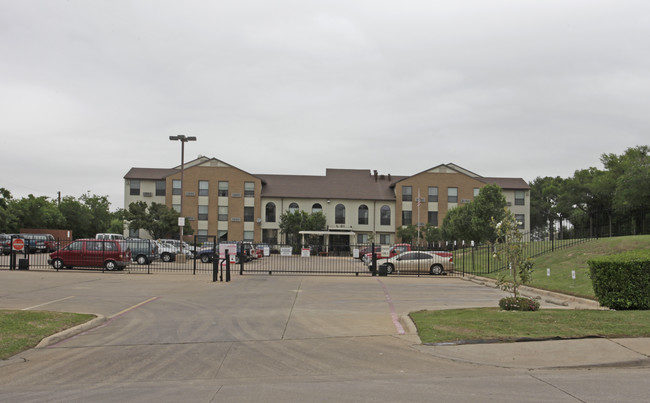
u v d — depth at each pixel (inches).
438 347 351.3
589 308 533.0
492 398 245.0
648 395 246.7
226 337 402.6
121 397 253.6
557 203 3053.6
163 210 2185.0
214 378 290.4
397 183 2544.3
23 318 441.7
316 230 2373.3
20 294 661.3
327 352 350.9
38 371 307.3
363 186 2669.8
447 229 1812.3
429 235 2176.4
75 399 251.4
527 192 2625.5
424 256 1144.8
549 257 999.6
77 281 852.0
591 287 666.8
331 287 818.2
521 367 306.2
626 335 355.9
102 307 560.7
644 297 466.0
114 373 302.4
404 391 258.8
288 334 413.4
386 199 2549.2
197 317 498.3
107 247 1073.5
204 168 2486.5
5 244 1525.6
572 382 272.4
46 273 994.7
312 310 548.1
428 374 294.2
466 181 2551.7
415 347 360.8
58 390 268.1
